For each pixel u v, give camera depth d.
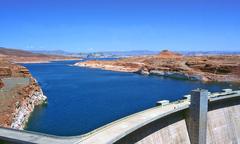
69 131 77.00
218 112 59.03
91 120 89.00
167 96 139.88
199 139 50.69
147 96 139.50
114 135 36.22
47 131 76.88
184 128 50.91
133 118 44.53
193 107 50.66
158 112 48.66
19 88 104.75
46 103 115.88
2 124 65.25
